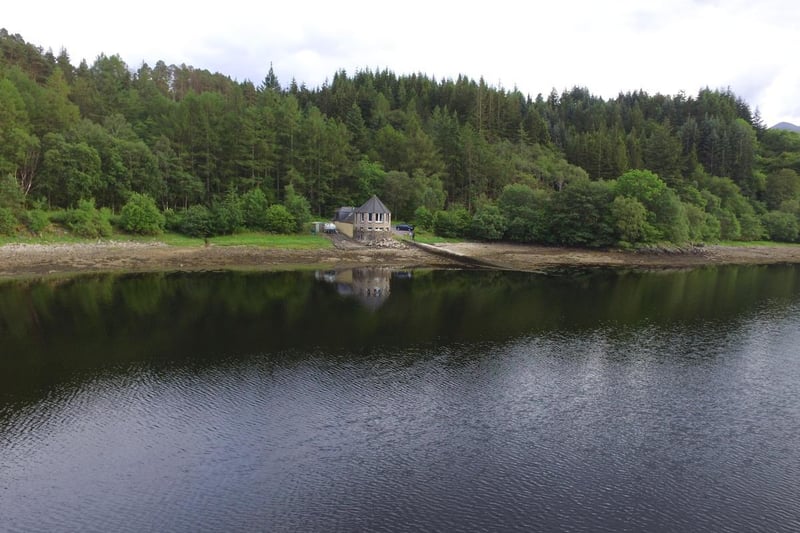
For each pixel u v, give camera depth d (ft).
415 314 177.88
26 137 326.44
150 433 90.17
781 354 140.67
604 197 381.81
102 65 582.76
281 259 301.22
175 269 267.80
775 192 569.23
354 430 92.63
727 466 84.89
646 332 159.63
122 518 68.69
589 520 70.69
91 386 109.60
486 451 86.99
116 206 355.56
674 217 381.40
